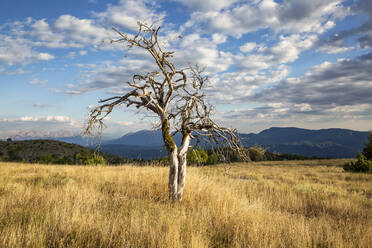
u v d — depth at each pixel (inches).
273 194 387.9
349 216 267.9
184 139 296.8
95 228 163.9
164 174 383.9
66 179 391.2
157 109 291.0
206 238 156.8
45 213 191.6
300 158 2171.5
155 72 282.5
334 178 688.4
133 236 152.3
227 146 297.0
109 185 349.7
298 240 162.2
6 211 195.8
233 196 288.7
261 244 154.1
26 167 645.3
